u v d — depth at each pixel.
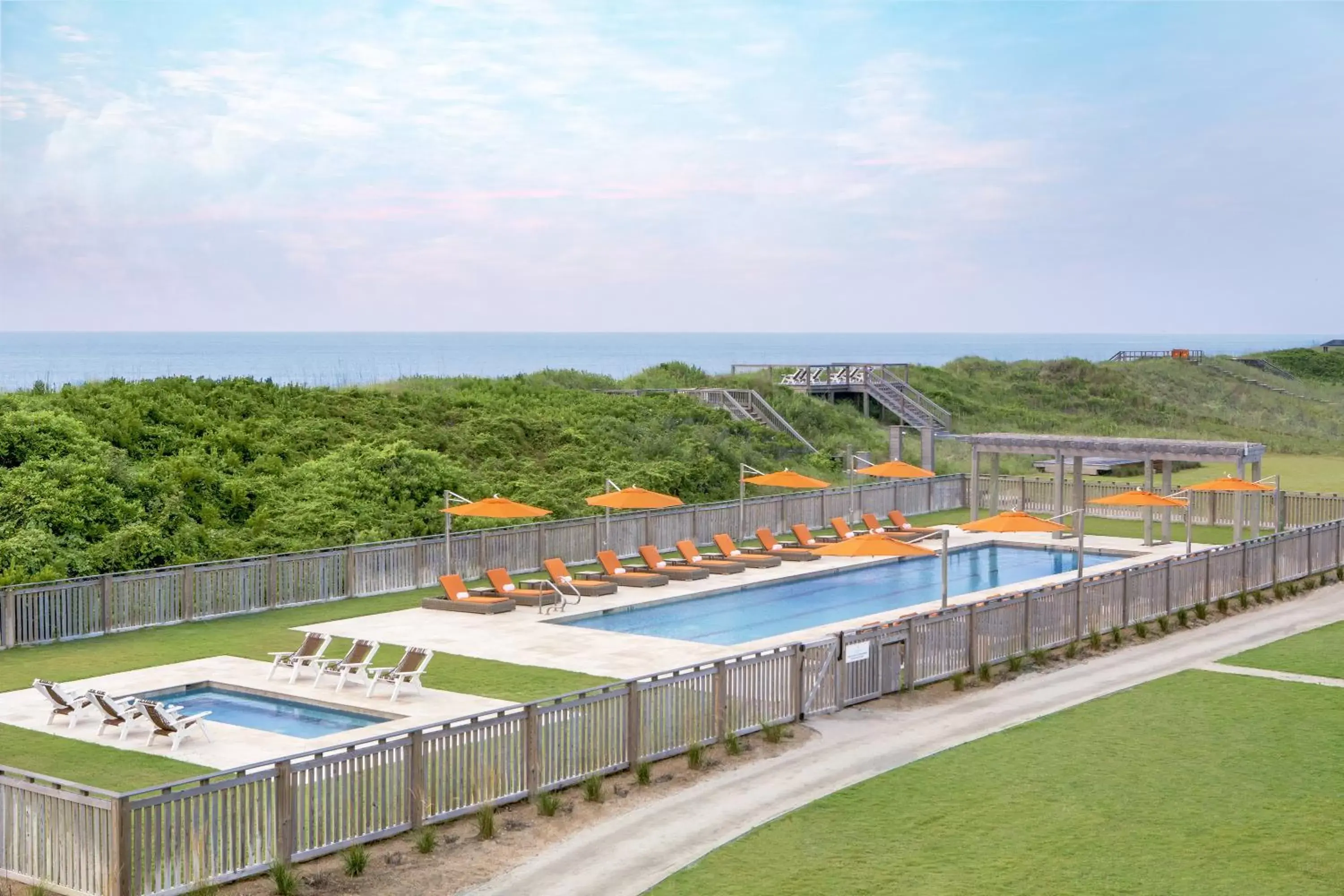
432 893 13.12
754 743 18.52
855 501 42.09
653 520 36.19
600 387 60.56
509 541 32.84
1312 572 32.47
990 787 16.31
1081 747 18.05
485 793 15.55
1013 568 35.06
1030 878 13.30
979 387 78.19
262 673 22.28
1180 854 13.94
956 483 45.66
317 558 29.16
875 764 17.41
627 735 17.14
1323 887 13.02
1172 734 18.66
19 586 24.39
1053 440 39.44
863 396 63.94
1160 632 26.20
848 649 20.52
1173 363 94.25
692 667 17.95
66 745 17.83
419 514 36.78
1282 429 80.44
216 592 27.42
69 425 34.66
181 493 34.12
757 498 42.50
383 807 14.56
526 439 46.59
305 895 13.04
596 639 25.09
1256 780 16.45
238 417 42.41
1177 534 39.78
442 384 54.75
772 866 13.70
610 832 14.88
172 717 17.94
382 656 23.69
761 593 31.33
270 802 13.54
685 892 13.04
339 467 38.56
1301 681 21.86
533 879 13.47
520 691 20.88
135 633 25.77
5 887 13.22
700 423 52.38
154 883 12.58
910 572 34.50
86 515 30.70
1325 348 116.25
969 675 22.67
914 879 13.29
